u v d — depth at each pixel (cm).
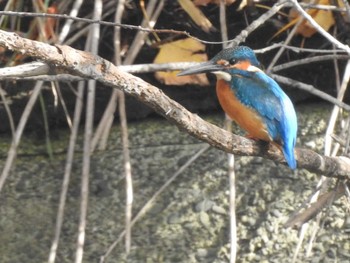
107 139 924
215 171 918
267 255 907
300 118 941
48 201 910
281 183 920
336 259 905
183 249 907
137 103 924
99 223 906
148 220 910
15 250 901
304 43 944
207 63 780
